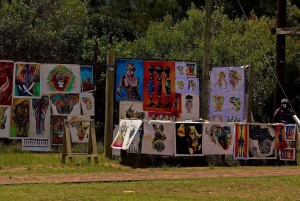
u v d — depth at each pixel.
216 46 30.47
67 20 34.84
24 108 20.19
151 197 10.44
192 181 12.50
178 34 32.03
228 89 22.03
